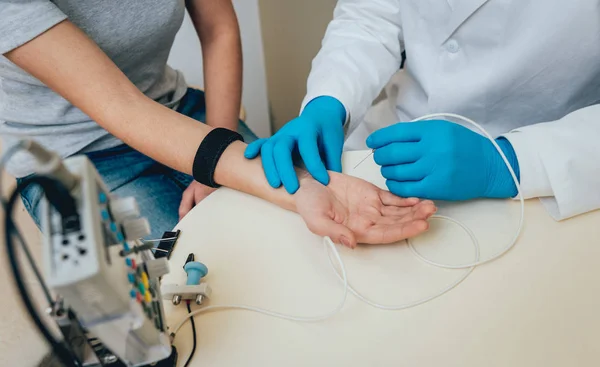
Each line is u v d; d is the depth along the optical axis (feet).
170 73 3.58
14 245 0.98
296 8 4.34
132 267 1.19
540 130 1.86
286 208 1.95
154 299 1.32
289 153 2.02
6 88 2.74
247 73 5.21
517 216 1.80
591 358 1.32
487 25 2.29
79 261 0.94
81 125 2.90
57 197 0.97
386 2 2.83
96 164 3.01
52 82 2.33
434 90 2.55
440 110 2.60
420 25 2.54
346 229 1.69
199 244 1.82
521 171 1.81
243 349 1.43
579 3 2.03
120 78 2.39
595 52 2.16
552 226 1.74
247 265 1.71
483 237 1.73
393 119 3.26
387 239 1.68
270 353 1.42
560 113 2.51
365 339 1.43
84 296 0.97
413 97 2.88
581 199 1.73
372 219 1.82
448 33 2.42
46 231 0.99
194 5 3.21
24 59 2.24
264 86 5.43
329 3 4.03
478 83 2.41
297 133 2.16
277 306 1.55
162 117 2.34
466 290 1.54
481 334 1.41
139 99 2.39
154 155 2.35
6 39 2.16
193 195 2.80
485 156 1.87
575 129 1.83
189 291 1.55
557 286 1.52
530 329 1.40
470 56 2.45
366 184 1.94
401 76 3.07
